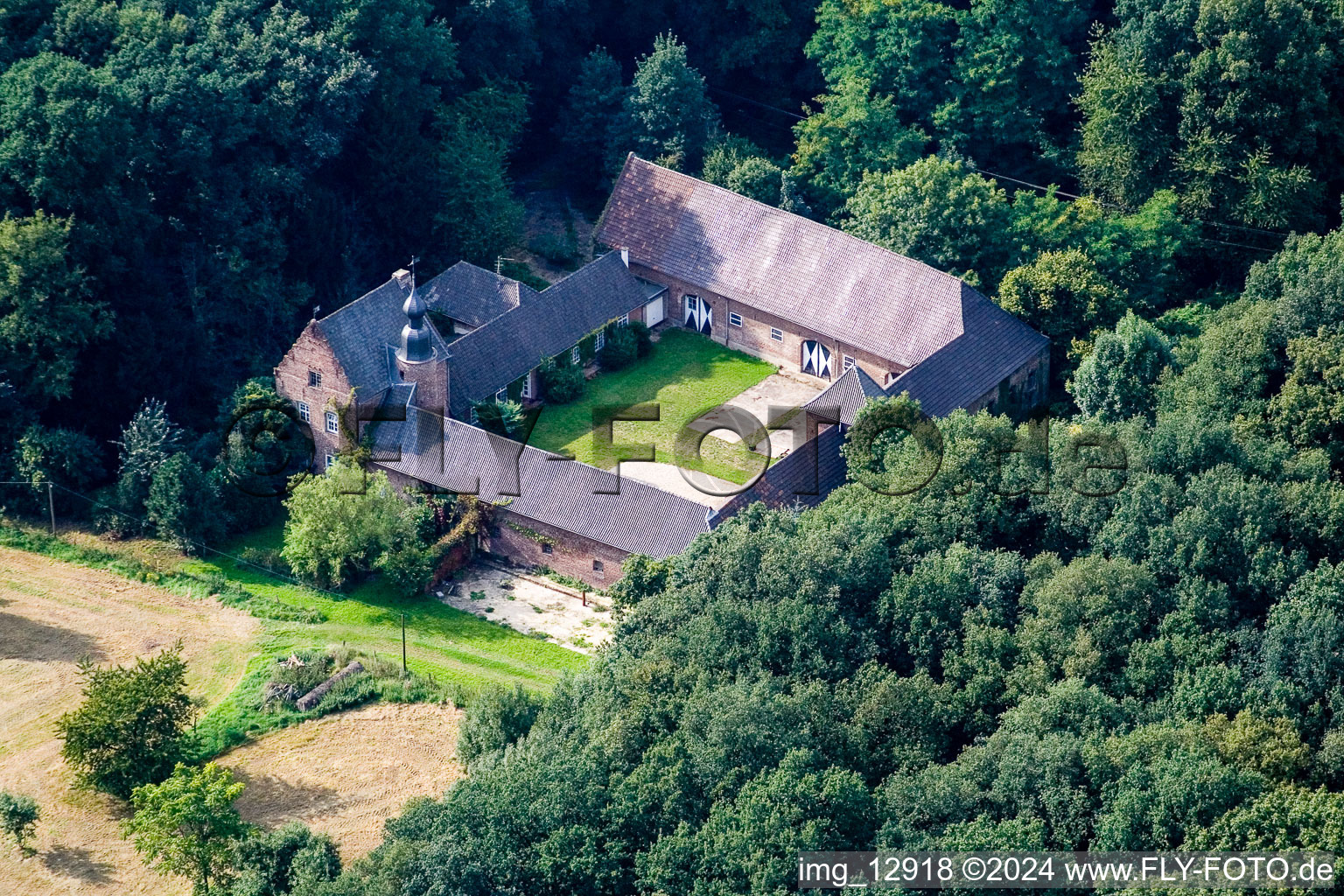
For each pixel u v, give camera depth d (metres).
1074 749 99.50
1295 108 157.12
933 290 148.00
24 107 136.12
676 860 94.75
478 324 151.75
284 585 130.88
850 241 152.62
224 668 121.94
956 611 113.44
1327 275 136.12
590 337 152.00
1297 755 100.56
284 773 112.88
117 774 110.56
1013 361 146.88
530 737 109.19
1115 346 136.50
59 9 147.50
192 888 104.25
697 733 102.19
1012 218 155.88
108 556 132.62
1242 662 110.62
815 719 102.94
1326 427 130.00
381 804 110.44
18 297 134.38
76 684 120.19
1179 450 124.56
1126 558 115.12
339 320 136.75
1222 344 135.50
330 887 95.25
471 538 133.50
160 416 136.62
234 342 149.50
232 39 152.50
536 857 96.56
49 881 105.06
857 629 113.00
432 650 124.44
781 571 113.88
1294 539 119.75
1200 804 95.88
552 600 129.88
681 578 117.75
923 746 103.88
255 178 148.88
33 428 135.38
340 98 151.75
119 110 140.12
